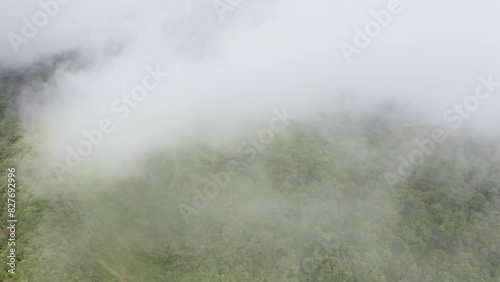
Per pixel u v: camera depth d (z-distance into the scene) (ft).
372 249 324.60
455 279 316.81
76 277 261.24
